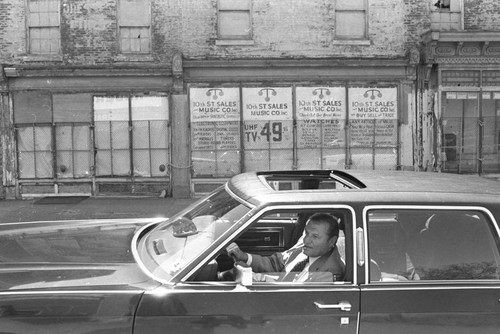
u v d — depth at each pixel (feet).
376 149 49.01
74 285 9.58
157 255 10.62
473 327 9.41
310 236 10.48
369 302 9.31
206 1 47.55
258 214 9.67
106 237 12.94
